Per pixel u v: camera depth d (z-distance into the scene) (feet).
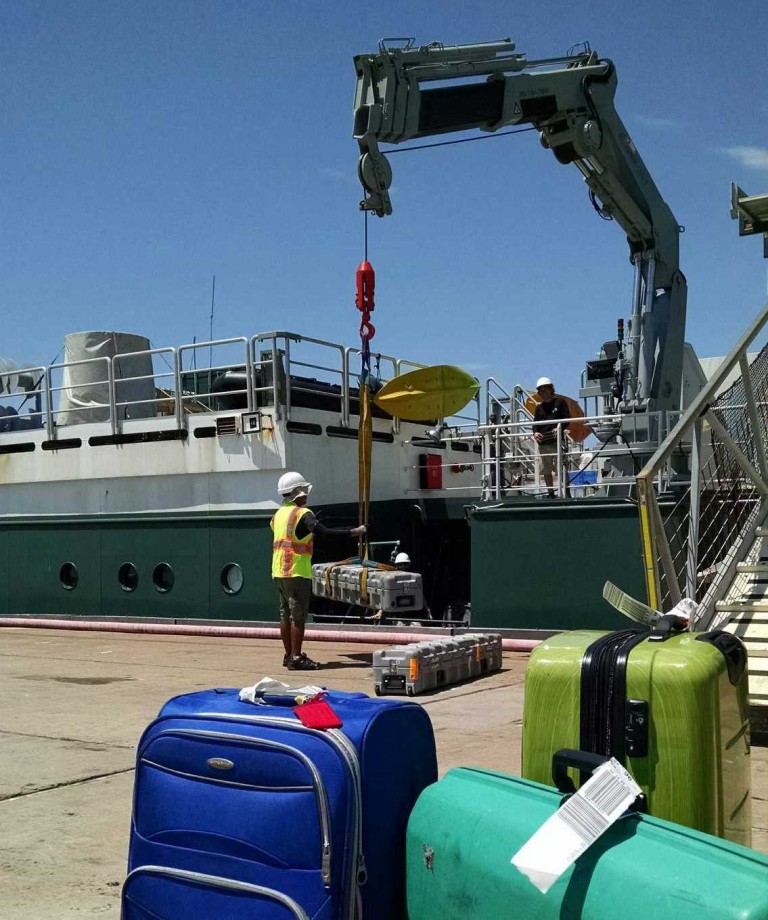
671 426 42.80
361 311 36.83
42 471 53.88
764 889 7.82
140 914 11.43
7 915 13.50
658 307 43.57
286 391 46.29
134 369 57.41
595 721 11.35
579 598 38.68
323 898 10.21
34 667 37.93
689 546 25.49
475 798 10.18
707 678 11.10
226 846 10.83
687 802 10.90
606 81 41.57
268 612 46.24
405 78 37.91
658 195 43.50
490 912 9.25
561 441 41.39
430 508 49.65
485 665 33.24
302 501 36.17
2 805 18.66
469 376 47.78
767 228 35.12
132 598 50.70
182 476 49.37
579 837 8.52
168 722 11.73
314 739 10.69
